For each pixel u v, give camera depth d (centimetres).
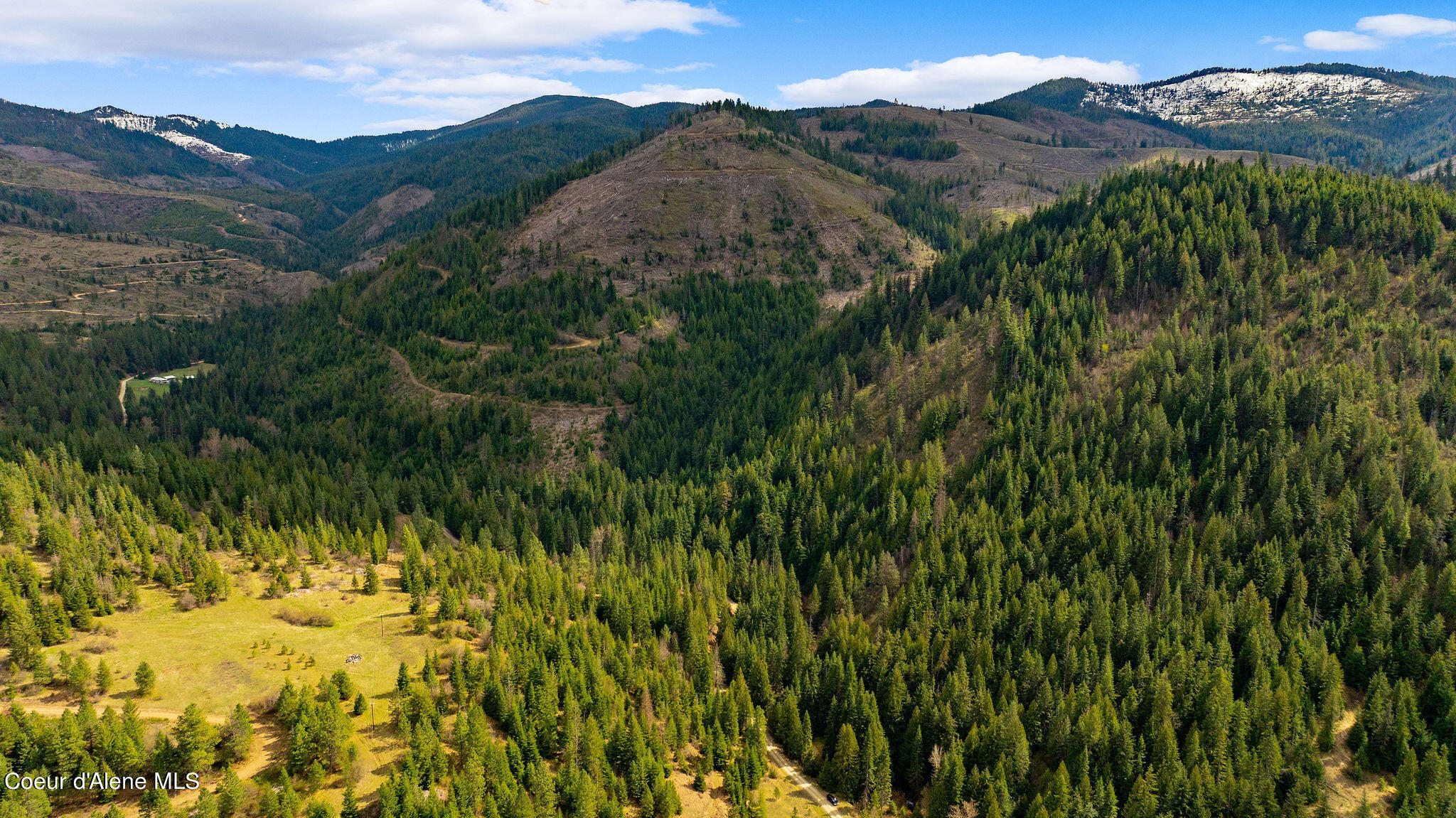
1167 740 11550
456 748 9919
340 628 12400
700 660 13362
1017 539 15800
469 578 14462
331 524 17488
